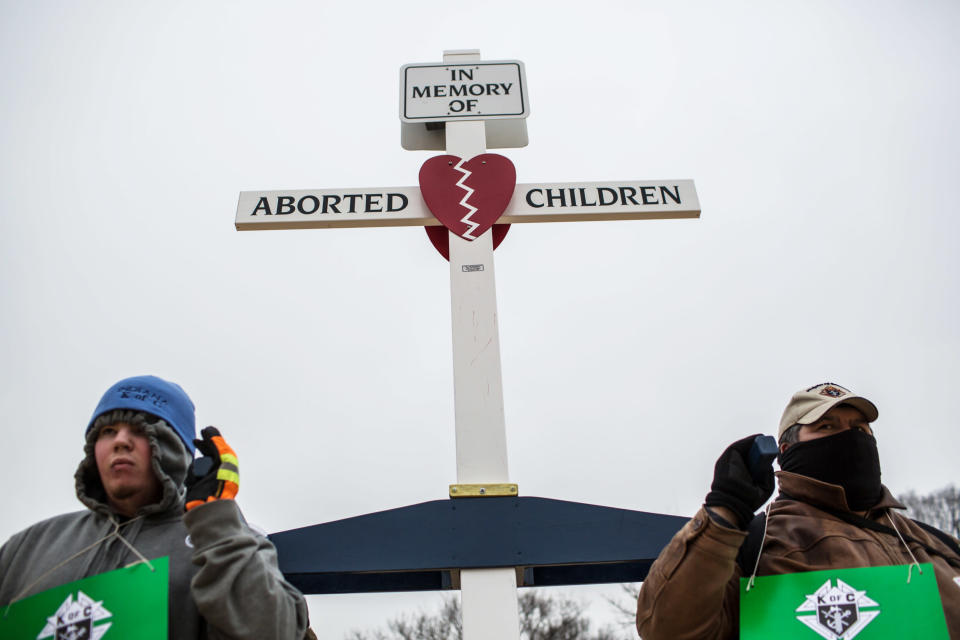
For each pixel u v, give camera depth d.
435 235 3.36
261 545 2.22
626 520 2.55
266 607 1.97
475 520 2.54
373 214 3.30
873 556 2.33
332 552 2.45
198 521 2.00
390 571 2.45
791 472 2.57
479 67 3.85
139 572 2.01
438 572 2.71
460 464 2.74
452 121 3.65
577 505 2.58
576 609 12.84
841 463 2.50
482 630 2.39
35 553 2.22
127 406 2.26
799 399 2.66
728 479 2.14
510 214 3.32
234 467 2.11
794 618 2.17
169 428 2.29
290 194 3.33
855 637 2.13
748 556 2.38
